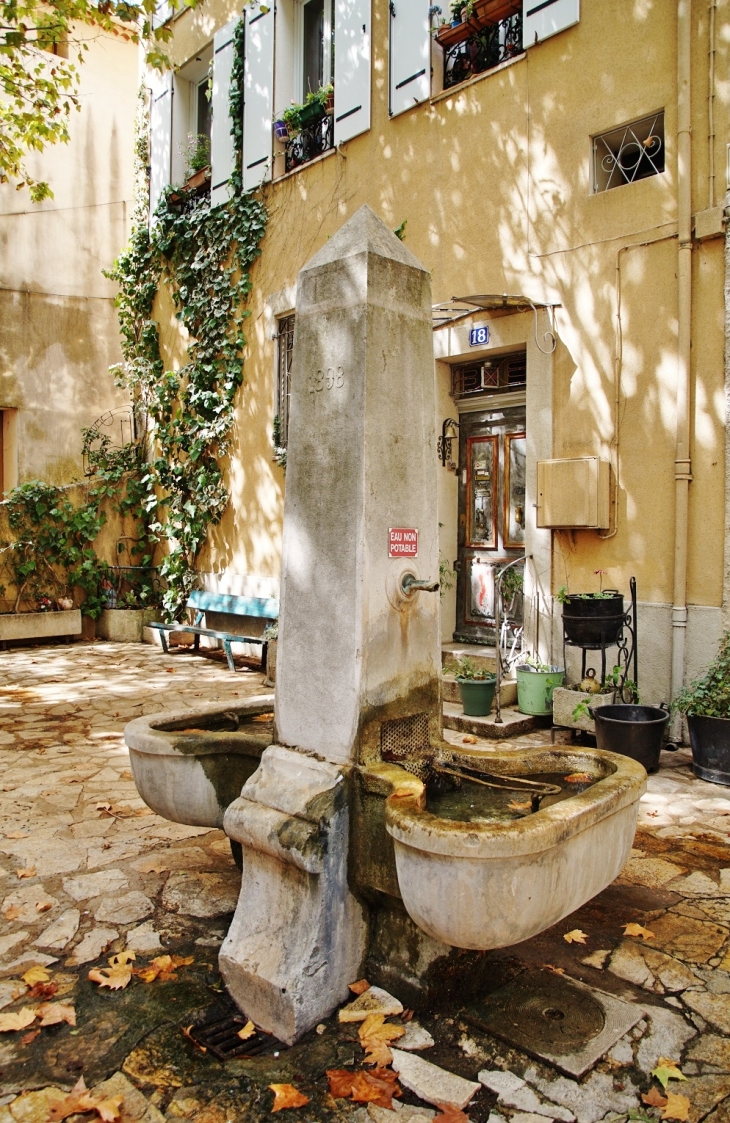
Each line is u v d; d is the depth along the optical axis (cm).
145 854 374
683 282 548
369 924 261
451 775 289
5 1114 204
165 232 1080
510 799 283
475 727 593
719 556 539
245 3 951
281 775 271
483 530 736
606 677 591
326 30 880
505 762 292
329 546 270
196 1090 212
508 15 672
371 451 262
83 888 336
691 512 553
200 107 1110
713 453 541
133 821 419
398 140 760
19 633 1037
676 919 315
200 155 1046
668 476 566
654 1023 244
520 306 652
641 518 581
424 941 246
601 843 233
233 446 998
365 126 786
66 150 1216
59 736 599
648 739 495
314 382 279
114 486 1155
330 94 851
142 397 1160
